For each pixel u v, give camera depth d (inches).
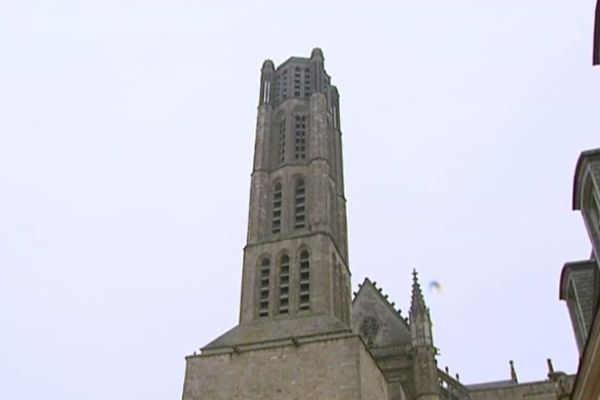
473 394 3740.2
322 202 2827.3
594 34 935.0
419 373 2960.1
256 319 2534.5
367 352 2272.4
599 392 983.0
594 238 1001.5
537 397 3673.7
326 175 2950.3
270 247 2743.6
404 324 3358.8
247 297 2603.3
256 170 3051.2
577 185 1037.2
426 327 3117.6
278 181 3014.3
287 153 3093.0
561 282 1220.5
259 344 2292.1
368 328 3405.5
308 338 2236.7
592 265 1135.6
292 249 2699.3
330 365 2134.6
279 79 3518.7
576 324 1179.9
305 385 2118.6
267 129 3233.3
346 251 3011.8
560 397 1346.0
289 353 2215.8
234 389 2187.5
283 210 2881.4
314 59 3526.1
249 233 2834.6
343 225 3132.4
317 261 2625.5
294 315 2495.1
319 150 3034.0
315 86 3373.5
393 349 3134.8
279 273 2659.9
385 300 3499.0
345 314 2741.1
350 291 2928.2
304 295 2571.4
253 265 2704.2
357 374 2082.9
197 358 2304.4
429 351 3029.0
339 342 2181.3
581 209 1048.2
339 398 2049.7
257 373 2202.3
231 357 2276.1
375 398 2228.1
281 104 3353.8
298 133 3216.0
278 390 2138.3
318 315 2438.5
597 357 932.0
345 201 3270.2
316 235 2706.7
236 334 2431.1
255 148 3164.4
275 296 2593.5
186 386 2239.2
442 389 3270.2
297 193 2955.2
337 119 3624.5
